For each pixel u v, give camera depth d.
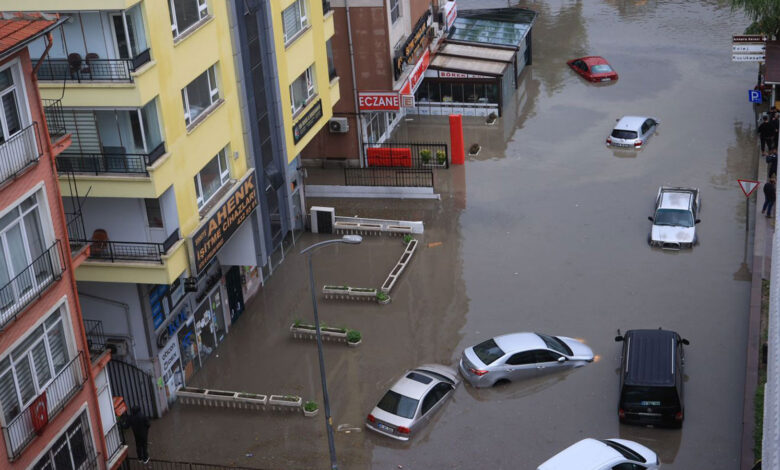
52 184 21.31
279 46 33.94
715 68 55.69
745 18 62.94
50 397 21.34
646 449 25.98
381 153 46.00
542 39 62.53
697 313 33.62
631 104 51.97
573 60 57.38
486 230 40.38
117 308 28.81
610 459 24.61
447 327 33.91
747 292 34.66
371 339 33.56
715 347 31.72
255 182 32.53
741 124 48.47
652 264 36.91
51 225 21.28
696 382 30.08
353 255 39.28
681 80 54.47
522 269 37.25
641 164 45.19
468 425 28.95
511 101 53.78
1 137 20.05
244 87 31.45
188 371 31.81
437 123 51.97
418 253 39.03
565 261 37.56
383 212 42.62
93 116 26.25
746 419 27.56
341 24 43.91
